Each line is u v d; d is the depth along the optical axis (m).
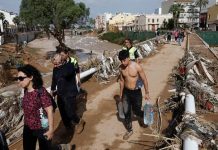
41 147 4.51
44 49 61.59
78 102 9.52
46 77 13.60
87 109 8.84
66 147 5.84
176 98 9.04
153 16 118.56
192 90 9.40
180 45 31.28
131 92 6.57
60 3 46.56
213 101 8.88
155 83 12.21
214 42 51.28
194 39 42.94
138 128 7.23
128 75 6.48
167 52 24.23
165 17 119.00
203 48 28.39
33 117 4.32
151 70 15.36
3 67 27.48
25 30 96.56
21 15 47.59
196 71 12.48
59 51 6.61
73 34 124.94
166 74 14.16
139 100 6.67
